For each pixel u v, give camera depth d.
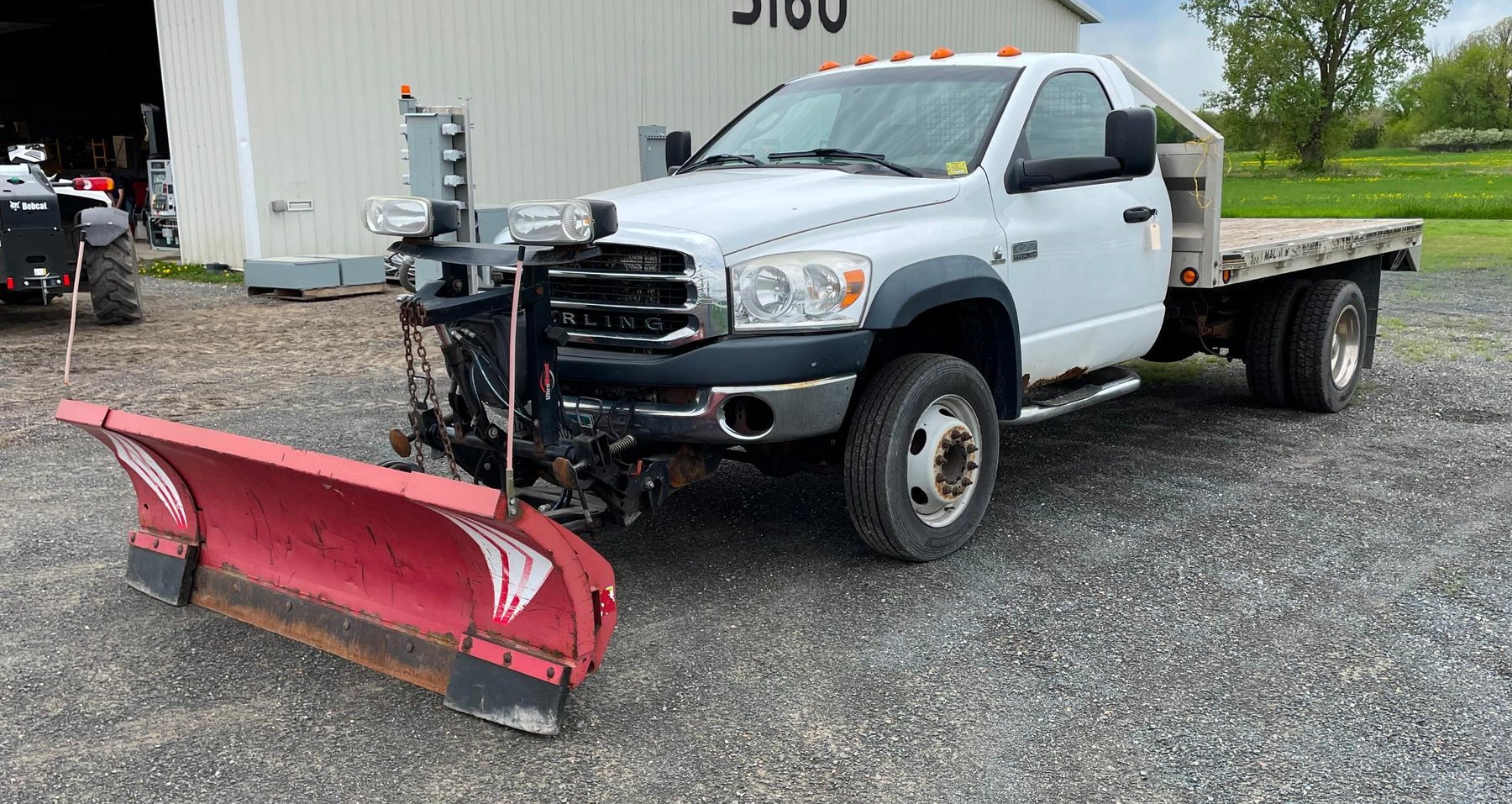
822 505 5.46
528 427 3.90
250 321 11.55
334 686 3.58
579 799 2.94
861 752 3.16
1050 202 5.14
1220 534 4.95
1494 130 69.00
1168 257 6.00
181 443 3.62
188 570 4.15
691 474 4.36
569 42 17.56
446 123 9.77
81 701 3.47
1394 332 10.38
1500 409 7.36
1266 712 3.37
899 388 4.33
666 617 4.11
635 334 4.17
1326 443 6.55
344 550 3.65
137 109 32.75
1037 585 4.38
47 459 6.20
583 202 3.41
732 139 5.71
